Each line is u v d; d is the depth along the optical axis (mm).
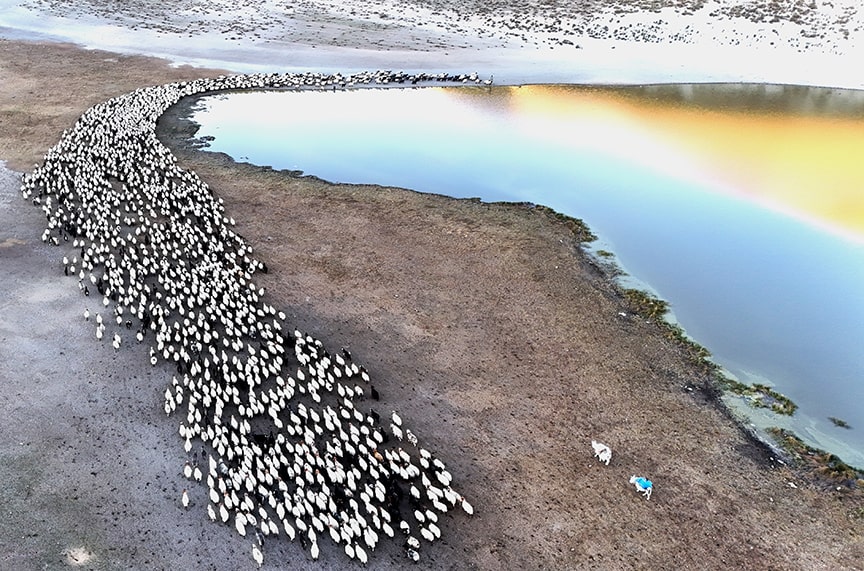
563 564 21719
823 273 39531
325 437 26531
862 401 29391
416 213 45312
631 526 23000
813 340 33562
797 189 50312
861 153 56594
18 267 36906
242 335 32219
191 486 24078
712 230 44344
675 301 36469
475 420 27531
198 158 53844
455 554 22031
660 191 50125
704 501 23984
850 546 22422
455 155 56969
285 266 38438
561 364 30922
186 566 21266
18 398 27531
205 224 42219
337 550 22125
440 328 33312
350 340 32312
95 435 26000
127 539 22000
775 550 22234
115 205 43625
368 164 54656
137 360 30203
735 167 54375
